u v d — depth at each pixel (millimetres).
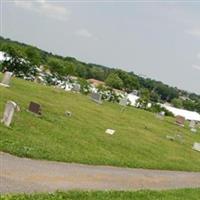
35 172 17797
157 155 34625
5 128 24328
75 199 14961
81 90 96500
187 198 21203
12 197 13258
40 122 30344
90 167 22266
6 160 18172
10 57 103375
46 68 109000
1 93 37062
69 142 27312
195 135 61969
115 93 99000
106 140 33094
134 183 22109
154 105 103875
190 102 161375
